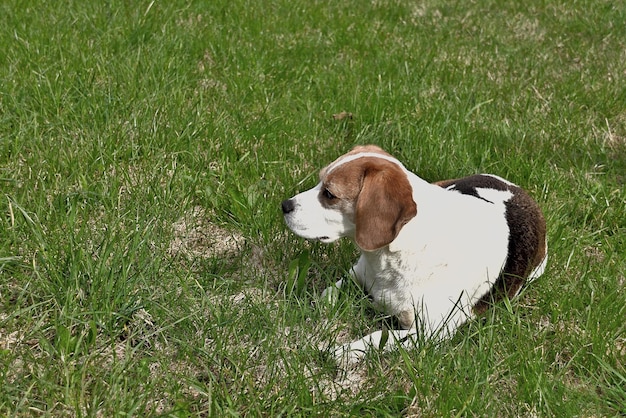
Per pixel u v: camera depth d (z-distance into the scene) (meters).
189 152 3.27
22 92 3.41
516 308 2.91
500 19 4.69
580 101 3.73
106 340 2.76
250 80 3.64
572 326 2.87
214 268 2.97
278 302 2.87
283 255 3.03
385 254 2.79
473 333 2.82
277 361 2.75
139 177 3.18
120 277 2.81
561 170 3.38
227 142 3.32
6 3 3.93
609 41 4.38
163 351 2.76
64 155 3.19
